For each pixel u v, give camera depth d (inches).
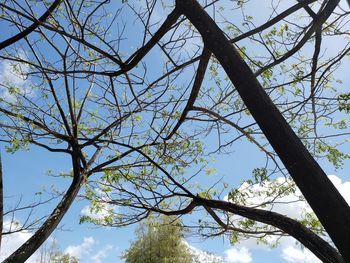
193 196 245.9
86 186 294.0
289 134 121.5
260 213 204.7
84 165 298.4
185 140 302.4
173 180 248.5
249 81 131.6
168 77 254.1
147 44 181.0
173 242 1127.0
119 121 279.6
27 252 227.5
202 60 194.7
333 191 111.9
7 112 277.3
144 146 295.1
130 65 189.8
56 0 201.5
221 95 277.7
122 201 281.6
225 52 138.4
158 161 305.9
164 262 1093.1
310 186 113.3
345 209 109.3
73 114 302.0
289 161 118.2
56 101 297.6
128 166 298.4
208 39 143.5
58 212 256.1
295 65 250.2
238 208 218.1
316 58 201.8
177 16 162.7
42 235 237.9
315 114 248.8
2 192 174.7
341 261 165.0
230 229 276.2
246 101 130.3
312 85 228.7
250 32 184.7
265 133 125.0
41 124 285.4
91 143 285.7
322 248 173.0
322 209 110.3
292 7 177.5
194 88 217.8
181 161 307.7
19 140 277.1
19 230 233.3
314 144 274.5
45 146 294.5
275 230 274.8
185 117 253.9
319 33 186.4
